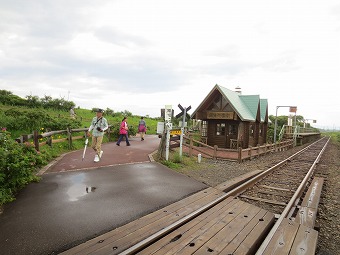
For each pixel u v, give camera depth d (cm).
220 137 2128
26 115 1356
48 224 441
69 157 1005
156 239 408
